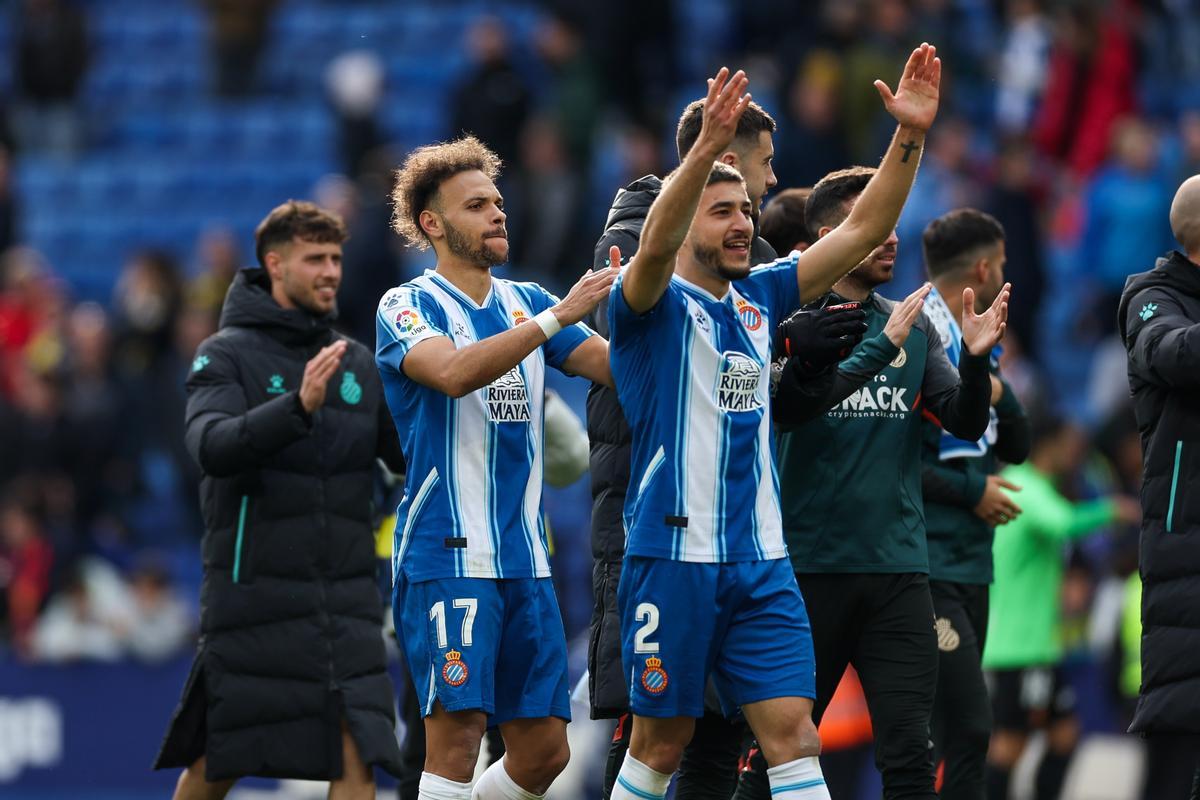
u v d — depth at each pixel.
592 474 21.73
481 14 68.50
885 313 22.88
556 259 53.41
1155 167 50.62
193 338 49.47
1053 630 31.78
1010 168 48.62
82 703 41.16
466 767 20.55
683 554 19.34
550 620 20.98
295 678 22.98
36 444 48.12
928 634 21.88
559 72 57.66
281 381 23.75
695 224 19.42
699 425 19.41
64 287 59.62
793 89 55.25
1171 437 21.34
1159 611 21.27
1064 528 31.19
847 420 21.89
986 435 25.14
